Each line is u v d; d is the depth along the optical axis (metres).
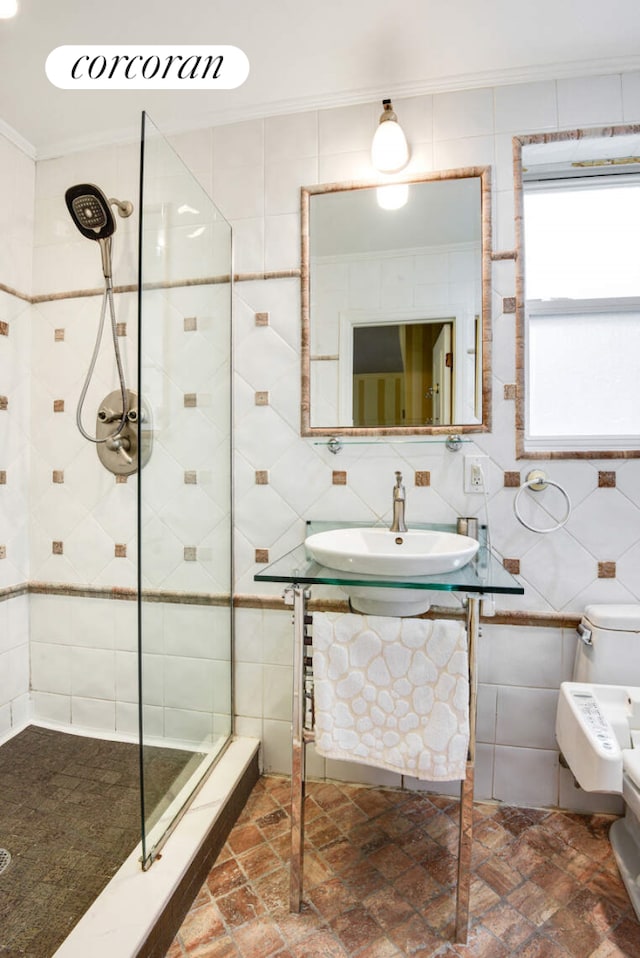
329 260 1.63
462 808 1.07
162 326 1.23
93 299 1.86
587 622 1.42
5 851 1.27
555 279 1.67
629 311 1.62
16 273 1.84
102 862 1.23
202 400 1.48
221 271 1.61
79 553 1.87
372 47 1.42
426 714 1.07
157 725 1.21
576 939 1.08
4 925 1.06
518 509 1.53
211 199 1.67
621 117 1.47
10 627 1.84
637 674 1.35
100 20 1.32
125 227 1.80
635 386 1.62
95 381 1.86
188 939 1.08
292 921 1.12
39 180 1.87
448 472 1.56
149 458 1.18
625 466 1.48
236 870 1.26
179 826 1.26
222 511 1.63
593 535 1.49
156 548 1.21
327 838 1.37
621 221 1.65
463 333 1.55
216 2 1.27
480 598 1.09
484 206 1.52
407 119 1.57
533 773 1.52
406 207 1.58
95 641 1.87
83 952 0.93
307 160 1.64
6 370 1.82
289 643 1.67
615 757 1.10
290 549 1.66
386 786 1.60
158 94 1.60
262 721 1.69
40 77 1.52
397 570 1.12
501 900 1.17
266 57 1.45
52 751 1.75
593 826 1.43
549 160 1.60
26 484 1.90
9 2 1.26
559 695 1.42
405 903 1.16
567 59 1.46
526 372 1.56
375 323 1.60
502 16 1.31
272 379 1.67
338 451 1.63
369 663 1.09
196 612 1.45
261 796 1.56
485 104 1.53
